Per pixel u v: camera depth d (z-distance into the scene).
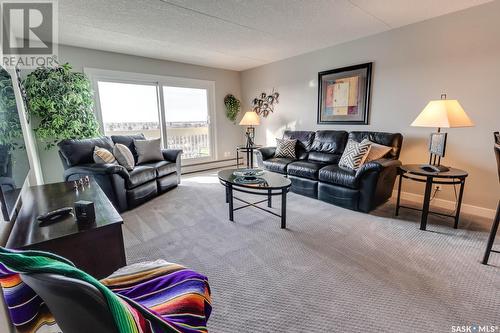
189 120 5.25
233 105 5.67
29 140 2.86
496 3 2.44
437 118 2.27
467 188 2.80
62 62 3.63
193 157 5.36
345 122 3.86
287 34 3.36
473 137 2.71
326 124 4.16
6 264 0.61
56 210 1.51
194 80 5.12
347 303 1.49
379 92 3.43
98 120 4.06
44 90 3.14
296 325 1.35
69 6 2.45
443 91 2.86
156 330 0.75
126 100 4.39
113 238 1.42
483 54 2.56
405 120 3.21
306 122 4.50
